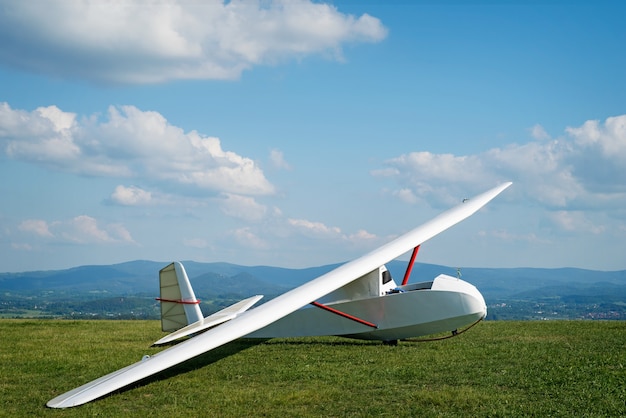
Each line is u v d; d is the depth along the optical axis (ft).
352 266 39.19
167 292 46.21
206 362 35.22
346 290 42.01
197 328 41.55
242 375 31.12
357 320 41.27
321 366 32.73
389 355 35.94
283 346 41.16
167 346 42.27
